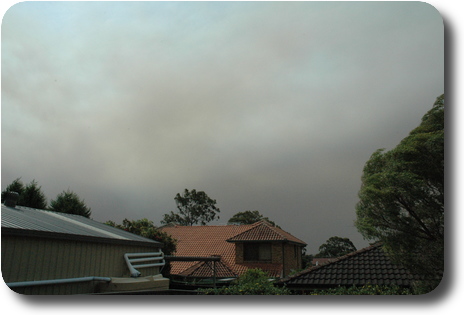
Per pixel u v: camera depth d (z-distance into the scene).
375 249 9.11
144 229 14.98
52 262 6.59
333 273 8.80
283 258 17.55
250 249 18.25
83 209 15.49
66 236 6.82
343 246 14.49
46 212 9.66
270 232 18.38
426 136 6.16
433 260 6.13
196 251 19.47
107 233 8.93
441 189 6.05
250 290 8.98
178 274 16.44
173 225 22.02
